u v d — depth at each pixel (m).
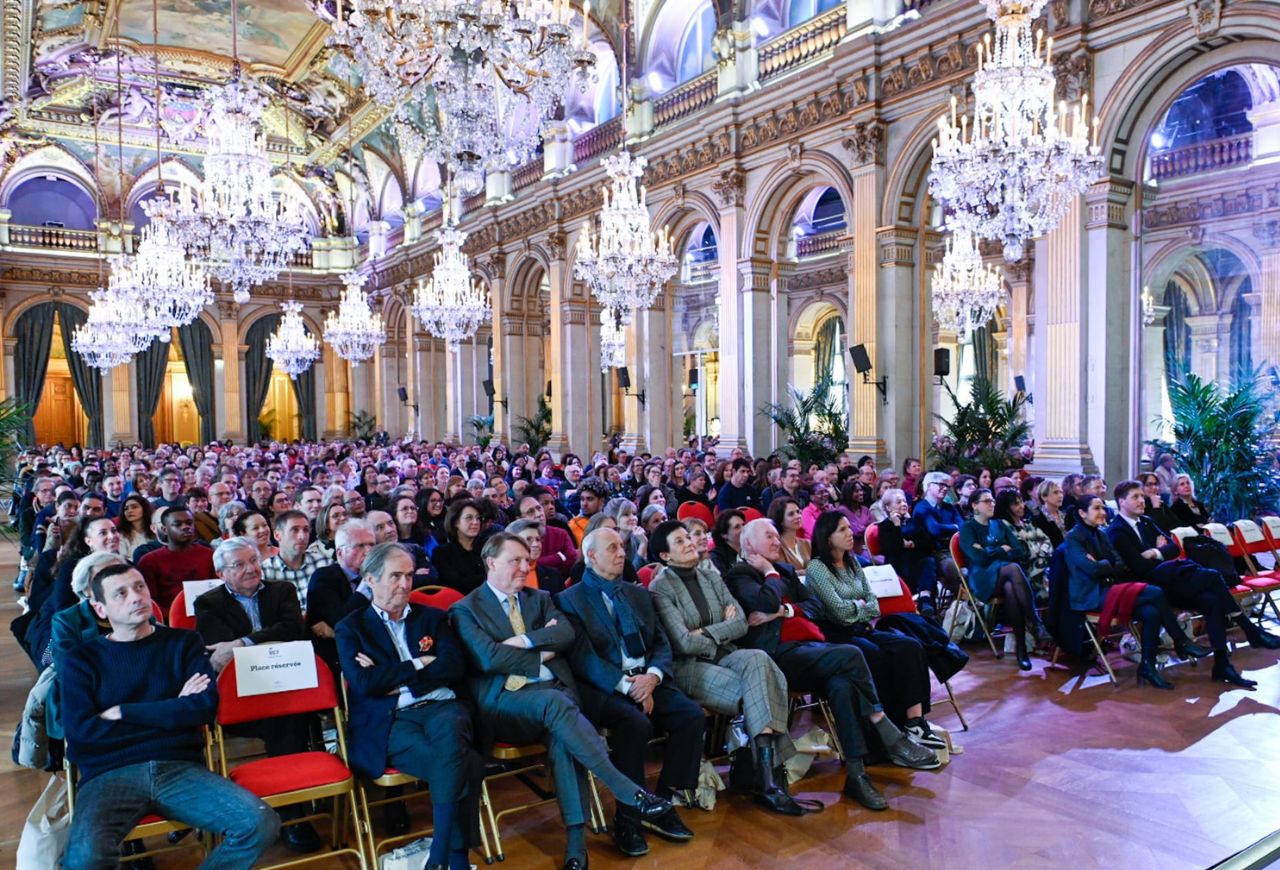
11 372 24.52
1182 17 8.18
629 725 3.82
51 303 25.05
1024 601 6.11
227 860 2.97
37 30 17.00
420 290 15.27
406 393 26.09
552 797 3.91
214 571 5.34
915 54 10.73
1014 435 10.70
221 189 11.02
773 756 4.03
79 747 3.09
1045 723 4.99
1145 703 5.31
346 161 27.08
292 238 11.65
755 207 13.48
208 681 3.32
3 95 18.09
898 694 4.60
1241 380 9.63
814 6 13.26
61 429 26.95
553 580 5.77
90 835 2.90
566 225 18.48
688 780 3.88
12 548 12.42
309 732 4.18
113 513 7.74
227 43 20.59
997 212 7.98
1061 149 7.46
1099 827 3.73
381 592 3.72
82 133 23.48
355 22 8.05
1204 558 6.35
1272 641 6.55
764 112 13.04
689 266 24.81
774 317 13.85
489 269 21.56
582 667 4.04
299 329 21.17
